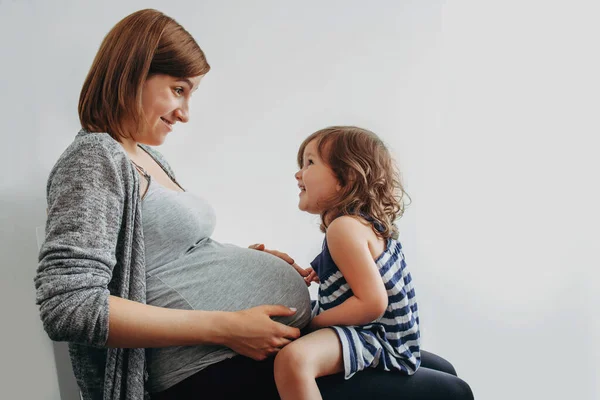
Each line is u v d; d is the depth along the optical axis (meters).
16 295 1.21
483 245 1.62
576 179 1.59
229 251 0.99
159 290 0.89
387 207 1.11
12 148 1.21
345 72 1.56
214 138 1.47
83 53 1.28
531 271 1.61
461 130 1.61
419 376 0.98
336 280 1.03
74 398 1.24
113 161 0.83
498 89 1.60
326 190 1.09
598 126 1.59
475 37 1.59
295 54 1.52
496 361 1.62
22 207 1.22
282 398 0.87
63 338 0.75
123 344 0.77
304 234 1.58
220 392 0.88
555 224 1.60
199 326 0.81
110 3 1.30
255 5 1.47
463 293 1.62
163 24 0.94
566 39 1.58
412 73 1.59
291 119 1.54
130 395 0.83
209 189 1.49
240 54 1.47
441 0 1.58
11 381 1.19
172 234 0.92
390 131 1.59
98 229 0.78
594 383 1.61
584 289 1.60
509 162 1.61
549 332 1.62
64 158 0.84
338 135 1.12
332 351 0.91
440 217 1.61
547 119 1.59
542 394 1.62
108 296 0.77
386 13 1.56
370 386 0.94
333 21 1.53
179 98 0.98
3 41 1.19
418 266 1.61
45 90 1.24
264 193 1.54
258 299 0.95
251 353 0.87
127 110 0.93
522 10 1.58
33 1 1.21
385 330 1.02
